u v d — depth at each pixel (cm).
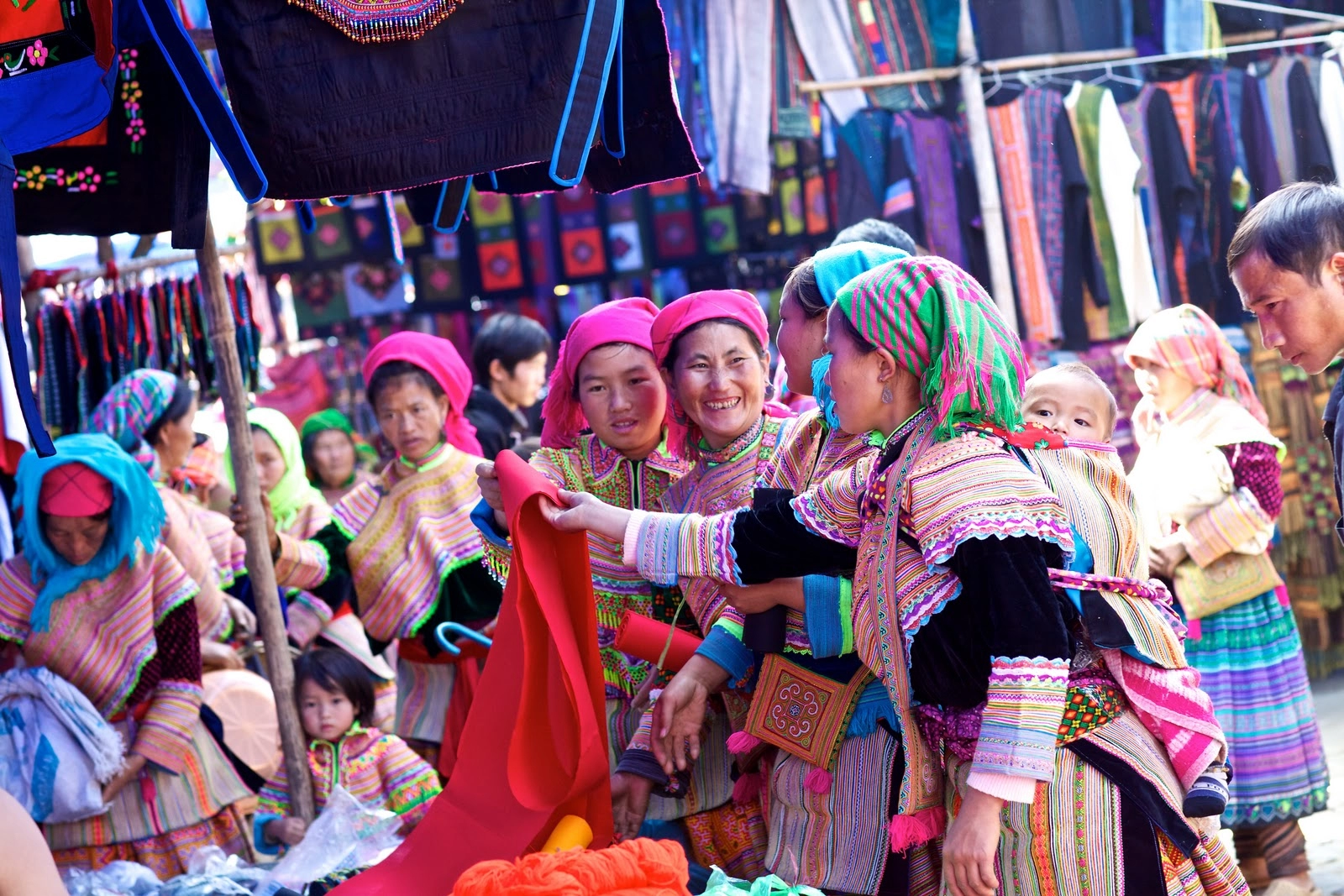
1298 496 661
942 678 213
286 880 295
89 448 365
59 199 352
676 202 748
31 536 366
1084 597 221
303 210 324
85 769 359
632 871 200
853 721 244
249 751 445
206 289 360
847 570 232
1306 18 642
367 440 784
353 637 481
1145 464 430
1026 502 205
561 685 248
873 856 239
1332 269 258
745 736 257
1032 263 627
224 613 473
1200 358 410
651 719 267
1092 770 215
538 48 272
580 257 756
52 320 526
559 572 250
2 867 164
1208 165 637
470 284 764
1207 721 220
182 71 260
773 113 621
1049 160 625
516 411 584
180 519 456
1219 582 399
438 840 249
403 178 270
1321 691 642
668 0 614
